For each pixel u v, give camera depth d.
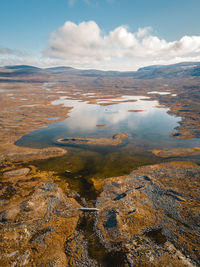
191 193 52.19
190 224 41.41
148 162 73.94
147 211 46.22
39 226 42.41
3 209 48.03
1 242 37.62
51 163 75.19
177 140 98.31
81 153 84.81
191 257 33.72
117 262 33.84
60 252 35.91
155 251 35.44
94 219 44.62
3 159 79.12
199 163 70.75
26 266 33.19
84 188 57.50
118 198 51.81
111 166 71.75
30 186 58.66
